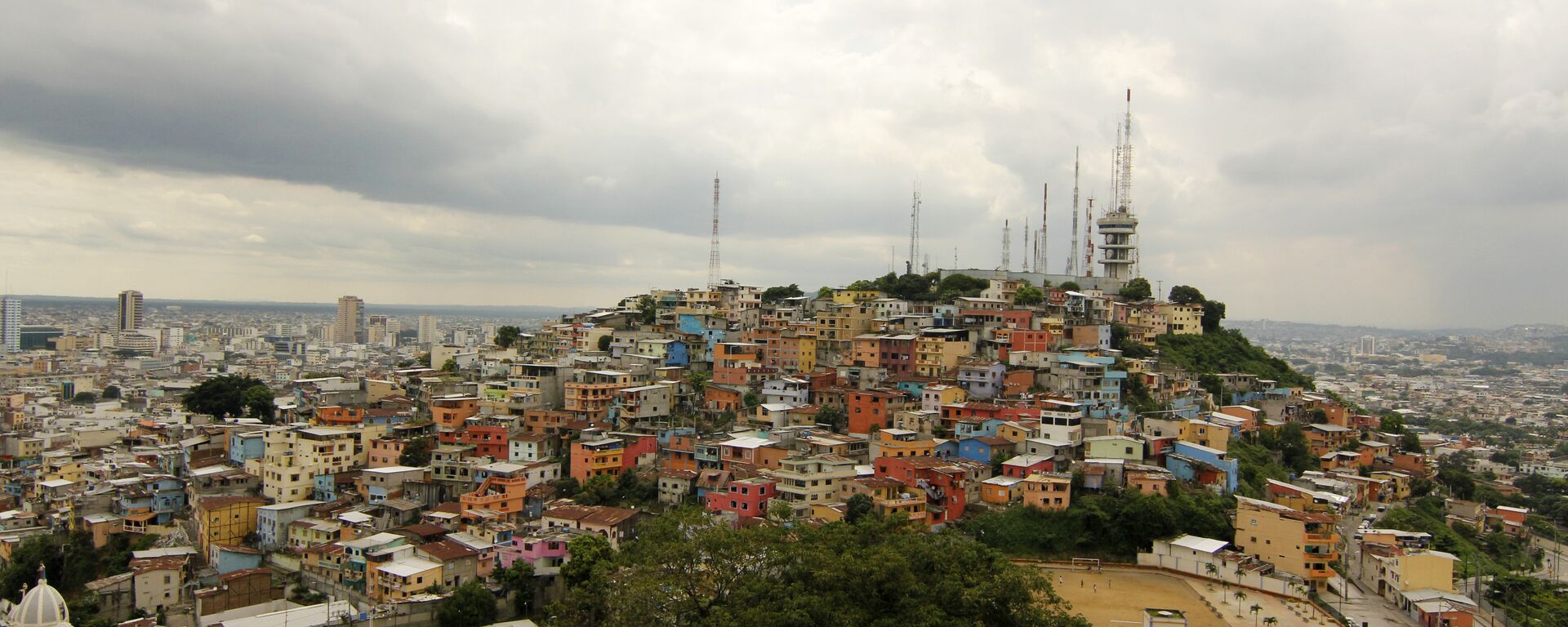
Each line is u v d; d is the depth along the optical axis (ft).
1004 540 523.29
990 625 354.54
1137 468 566.77
